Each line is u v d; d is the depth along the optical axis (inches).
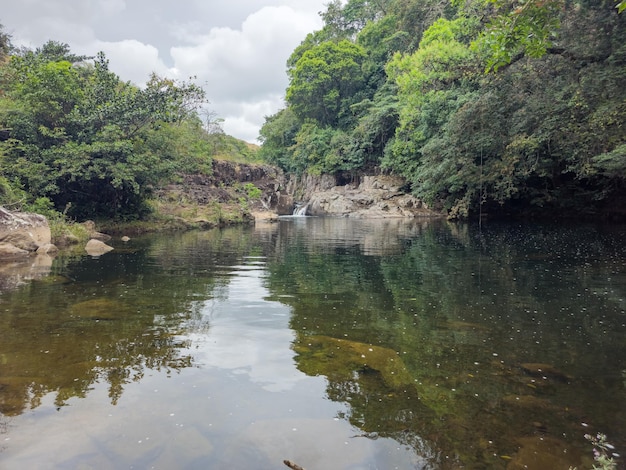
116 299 248.5
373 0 2144.4
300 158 1907.0
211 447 99.0
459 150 820.6
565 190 1020.5
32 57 752.3
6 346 165.9
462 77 570.3
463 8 816.3
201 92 876.0
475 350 166.2
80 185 733.3
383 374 142.6
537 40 250.4
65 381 134.3
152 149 832.9
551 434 107.3
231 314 217.2
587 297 254.8
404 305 238.2
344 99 1830.7
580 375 142.9
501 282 303.4
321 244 573.9
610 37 382.9
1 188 547.5
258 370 144.8
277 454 96.6
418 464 94.3
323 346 169.0
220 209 1054.4
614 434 107.7
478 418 114.6
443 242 586.9
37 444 98.8
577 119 548.7
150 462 92.8
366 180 1550.2
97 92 770.8
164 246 549.3
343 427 108.9
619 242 540.7
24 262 398.0
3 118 647.1
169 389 129.3
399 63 1275.8
